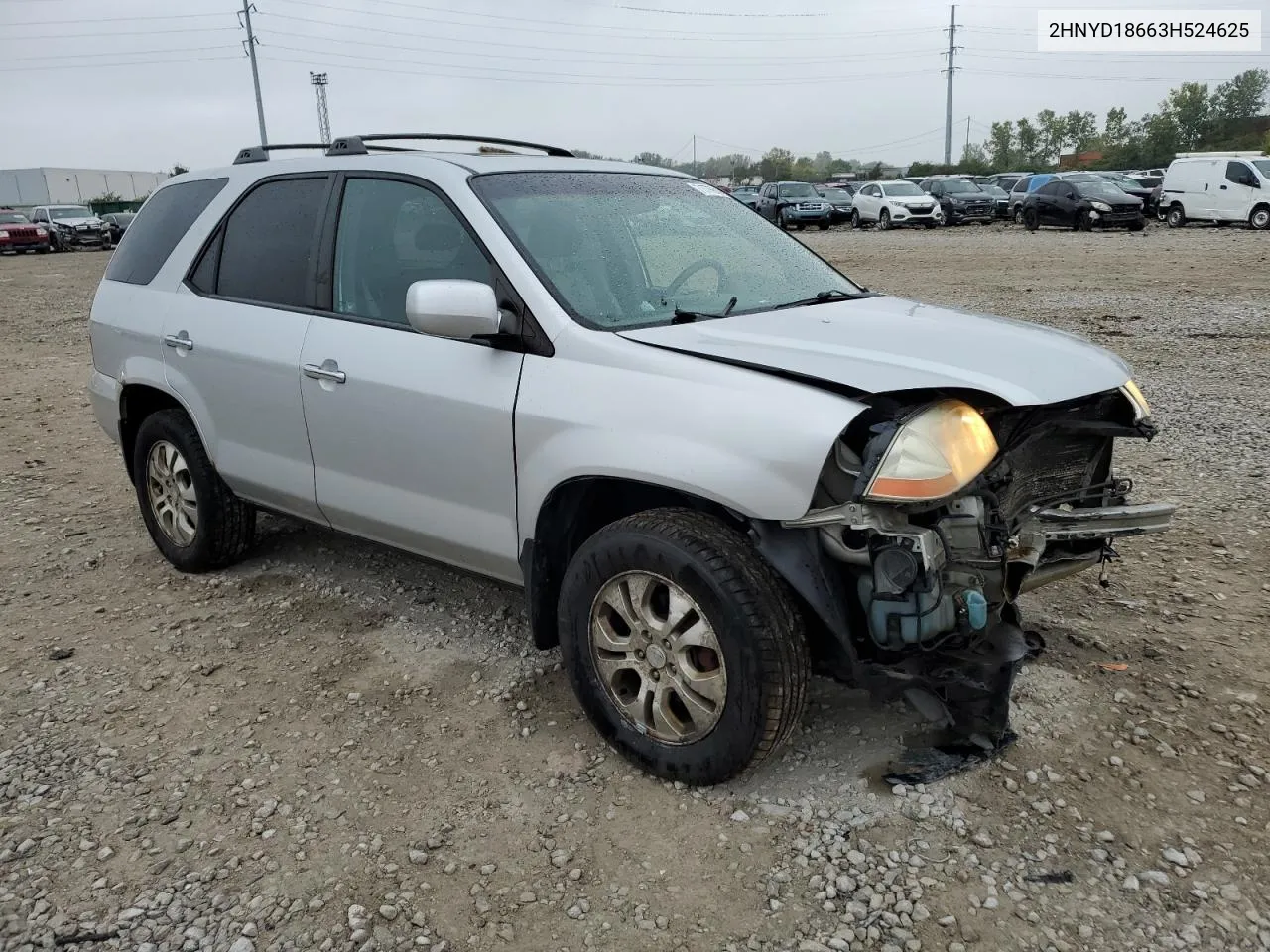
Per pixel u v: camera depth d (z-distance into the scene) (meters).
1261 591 4.25
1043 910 2.50
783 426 2.63
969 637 2.75
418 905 2.59
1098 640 3.85
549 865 2.73
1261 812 2.84
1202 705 3.38
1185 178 26.78
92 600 4.61
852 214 33.91
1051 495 3.26
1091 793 2.93
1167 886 2.57
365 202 3.82
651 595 2.98
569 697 3.59
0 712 3.60
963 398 2.75
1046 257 19.70
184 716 3.54
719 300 3.52
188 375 4.44
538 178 3.70
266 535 5.34
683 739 2.96
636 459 2.84
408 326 3.60
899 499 2.55
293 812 2.98
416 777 3.14
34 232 35.09
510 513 3.29
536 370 3.15
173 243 4.67
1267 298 13.03
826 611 2.70
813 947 2.41
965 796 2.92
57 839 2.88
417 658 3.92
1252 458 6.17
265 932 2.52
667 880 2.65
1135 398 3.25
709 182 4.43
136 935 2.51
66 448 7.62
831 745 3.20
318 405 3.84
